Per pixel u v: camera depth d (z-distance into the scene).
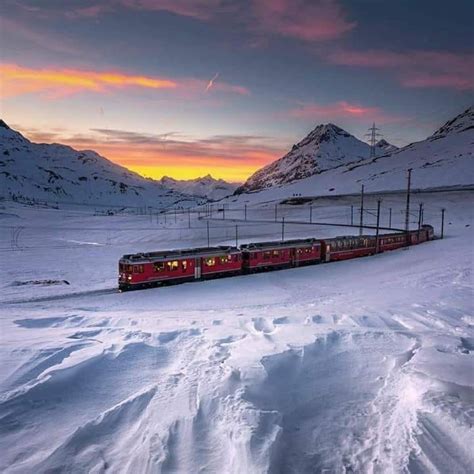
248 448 6.24
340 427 7.43
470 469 5.72
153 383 8.92
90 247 80.38
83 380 8.88
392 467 5.99
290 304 25.72
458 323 14.88
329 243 48.72
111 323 16.06
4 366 9.21
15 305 28.11
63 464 6.35
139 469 6.15
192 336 12.01
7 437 6.88
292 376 9.19
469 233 79.06
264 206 177.25
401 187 185.88
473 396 7.57
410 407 7.41
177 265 35.97
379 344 11.17
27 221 169.00
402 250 56.62
